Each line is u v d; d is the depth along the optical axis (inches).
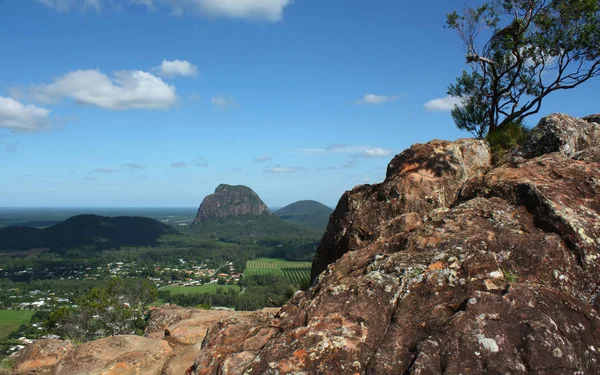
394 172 409.4
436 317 171.5
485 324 158.6
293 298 233.9
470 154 406.3
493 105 546.9
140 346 348.2
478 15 543.8
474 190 287.4
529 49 516.1
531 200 236.8
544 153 341.1
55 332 1024.9
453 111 628.1
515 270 193.2
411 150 421.4
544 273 191.0
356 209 403.9
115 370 298.5
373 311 184.1
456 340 155.5
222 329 229.6
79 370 311.1
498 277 186.2
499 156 427.8
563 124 346.9
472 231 224.2
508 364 144.6
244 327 227.9
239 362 182.5
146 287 1242.6
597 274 192.5
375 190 412.2
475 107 605.9
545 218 221.3
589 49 479.8
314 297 209.6
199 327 379.9
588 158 292.2
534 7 510.3
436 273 192.2
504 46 543.8
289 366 162.4
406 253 220.4
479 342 152.4
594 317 168.9
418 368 148.3
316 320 184.1
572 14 482.6
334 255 410.6
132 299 1197.1
